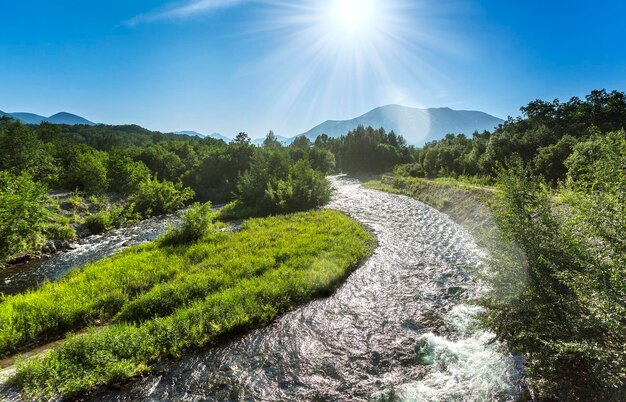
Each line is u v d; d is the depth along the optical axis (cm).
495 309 849
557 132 4375
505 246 845
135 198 3819
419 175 6281
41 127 7888
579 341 597
